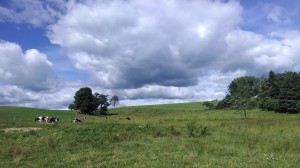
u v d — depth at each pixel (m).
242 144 19.45
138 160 15.35
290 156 15.51
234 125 34.25
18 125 39.41
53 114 113.56
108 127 27.78
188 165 14.12
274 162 14.25
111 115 131.75
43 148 19.31
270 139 20.56
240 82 135.12
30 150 18.62
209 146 18.64
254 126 31.23
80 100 134.62
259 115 88.62
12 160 16.36
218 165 13.99
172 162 14.68
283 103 102.44
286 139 19.84
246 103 96.38
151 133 25.14
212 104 143.62
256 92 133.75
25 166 15.10
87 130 25.81
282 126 30.70
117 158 16.02
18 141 21.59
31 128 32.81
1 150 18.17
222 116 86.06
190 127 26.12
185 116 90.69
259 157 15.44
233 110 105.81
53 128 28.31
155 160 15.22
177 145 19.62
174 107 165.62
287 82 106.06
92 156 16.48
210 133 26.11
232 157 15.85
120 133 24.08
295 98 102.81
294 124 32.84
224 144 19.81
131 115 126.50
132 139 22.70
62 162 15.63
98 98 138.12
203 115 91.94
